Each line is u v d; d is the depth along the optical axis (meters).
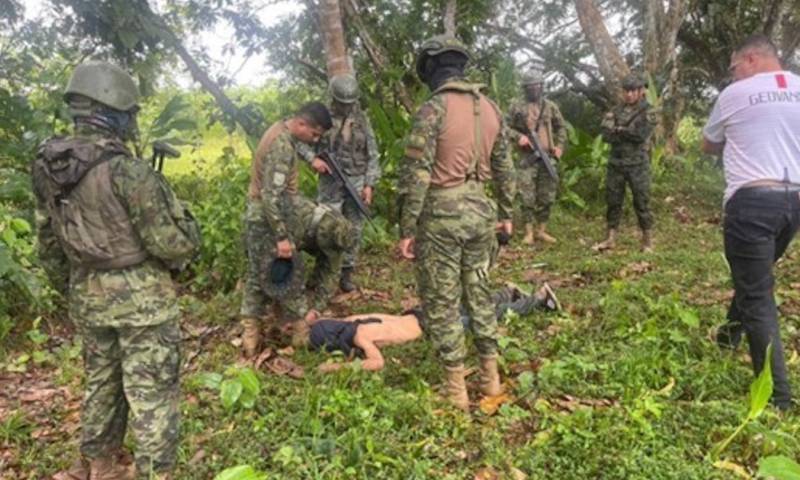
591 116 12.79
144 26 7.59
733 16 11.70
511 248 6.91
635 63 12.52
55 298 5.00
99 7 7.29
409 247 3.25
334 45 6.90
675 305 4.41
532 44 12.23
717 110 3.47
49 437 3.33
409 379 3.80
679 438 3.09
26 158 6.15
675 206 8.77
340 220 4.51
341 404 3.31
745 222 3.29
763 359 3.35
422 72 3.37
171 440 2.62
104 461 2.78
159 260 2.57
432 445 3.06
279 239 3.94
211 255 5.66
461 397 3.43
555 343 4.09
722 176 9.46
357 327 4.12
